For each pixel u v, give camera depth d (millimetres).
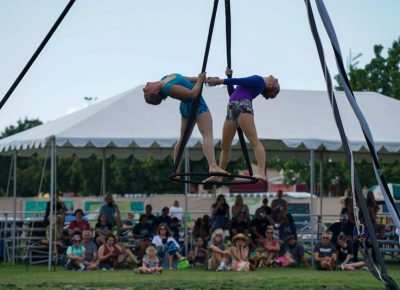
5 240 23922
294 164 56219
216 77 10289
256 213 23141
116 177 61219
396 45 42125
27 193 70562
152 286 15594
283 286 15656
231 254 20500
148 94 10211
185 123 10594
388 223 26547
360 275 18719
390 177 40656
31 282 16672
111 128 21516
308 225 27703
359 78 42250
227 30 10844
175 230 23312
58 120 25594
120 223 24203
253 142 10500
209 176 10773
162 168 59312
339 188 49812
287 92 25031
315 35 11109
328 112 24156
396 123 23984
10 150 24469
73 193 67625
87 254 21000
